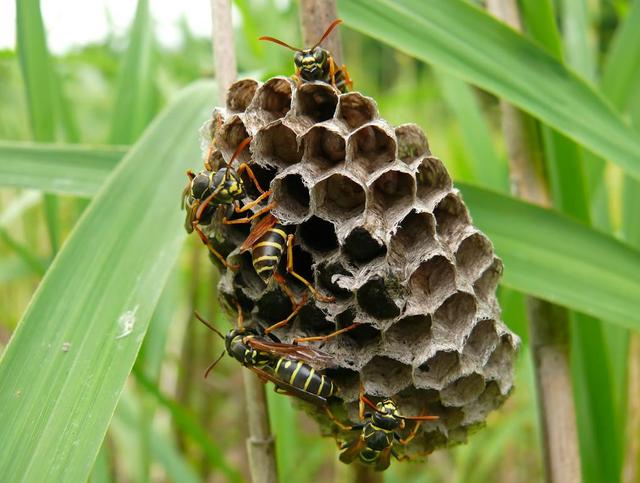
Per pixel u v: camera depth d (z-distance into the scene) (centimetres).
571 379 15
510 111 15
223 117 14
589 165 17
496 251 15
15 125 21
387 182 14
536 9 15
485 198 15
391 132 13
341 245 13
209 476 22
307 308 14
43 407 12
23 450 12
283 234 13
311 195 13
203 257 23
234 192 13
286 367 14
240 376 26
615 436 16
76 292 13
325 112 14
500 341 14
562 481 15
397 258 14
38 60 16
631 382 17
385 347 14
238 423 25
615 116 14
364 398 14
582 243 15
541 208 15
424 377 14
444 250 13
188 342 22
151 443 18
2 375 12
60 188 15
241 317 14
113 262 13
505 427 20
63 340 13
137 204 13
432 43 14
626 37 17
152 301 13
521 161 15
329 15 14
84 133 23
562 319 15
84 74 23
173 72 21
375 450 14
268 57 18
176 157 14
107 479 17
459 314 14
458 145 25
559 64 14
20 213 20
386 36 14
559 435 15
